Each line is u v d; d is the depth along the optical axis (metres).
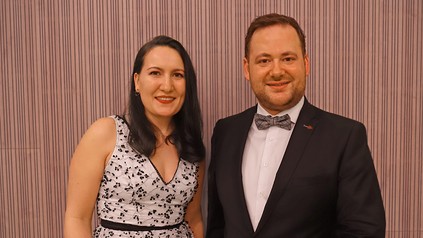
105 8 2.00
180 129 1.76
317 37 2.03
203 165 1.86
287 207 1.47
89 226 1.67
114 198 1.63
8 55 2.01
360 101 2.06
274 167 1.58
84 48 2.01
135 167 1.62
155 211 1.64
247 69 1.66
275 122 1.61
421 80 2.05
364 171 1.46
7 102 2.03
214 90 2.05
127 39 2.02
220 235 1.75
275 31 1.53
